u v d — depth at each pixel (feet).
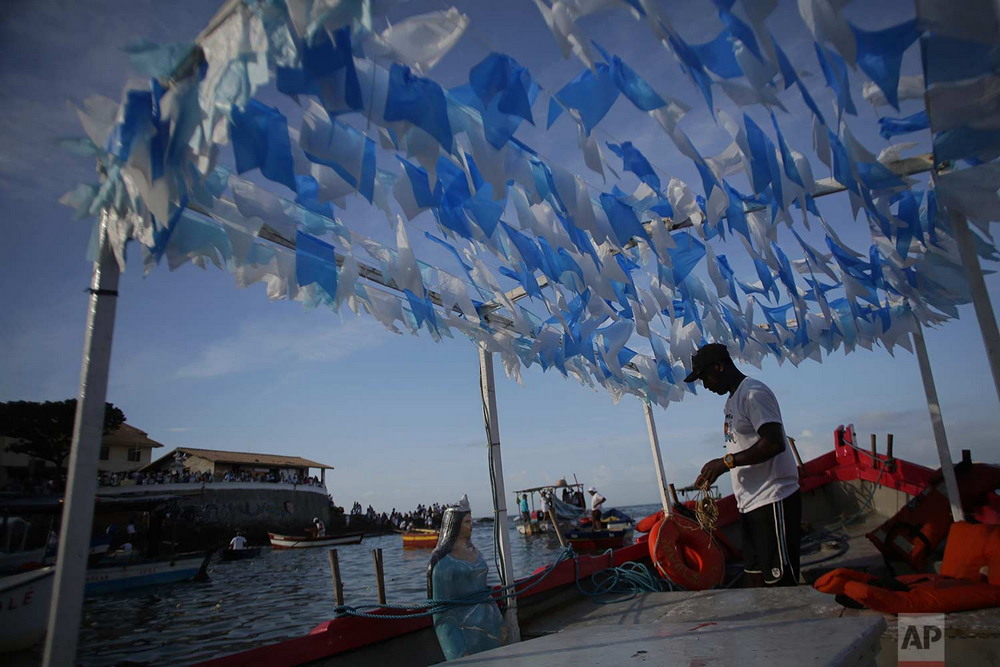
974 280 9.97
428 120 5.98
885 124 10.14
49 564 52.21
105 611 53.11
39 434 139.23
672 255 10.89
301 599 56.85
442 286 11.75
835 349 18.57
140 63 6.06
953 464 17.78
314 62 5.28
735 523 23.95
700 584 16.08
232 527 138.51
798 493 14.26
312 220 9.06
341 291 9.62
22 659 35.29
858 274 14.16
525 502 129.70
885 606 9.93
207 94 5.90
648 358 18.26
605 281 9.77
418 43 5.81
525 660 5.79
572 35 5.76
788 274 13.39
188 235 7.79
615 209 8.83
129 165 6.11
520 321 13.09
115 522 119.85
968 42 6.17
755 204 10.62
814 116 6.88
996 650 8.61
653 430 21.47
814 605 11.16
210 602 57.21
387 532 216.74
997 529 11.61
